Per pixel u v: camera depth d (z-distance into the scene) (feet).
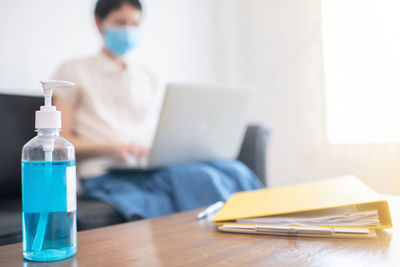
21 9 5.86
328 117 7.79
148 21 7.64
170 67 8.07
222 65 9.32
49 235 1.58
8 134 4.42
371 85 7.18
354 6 7.38
